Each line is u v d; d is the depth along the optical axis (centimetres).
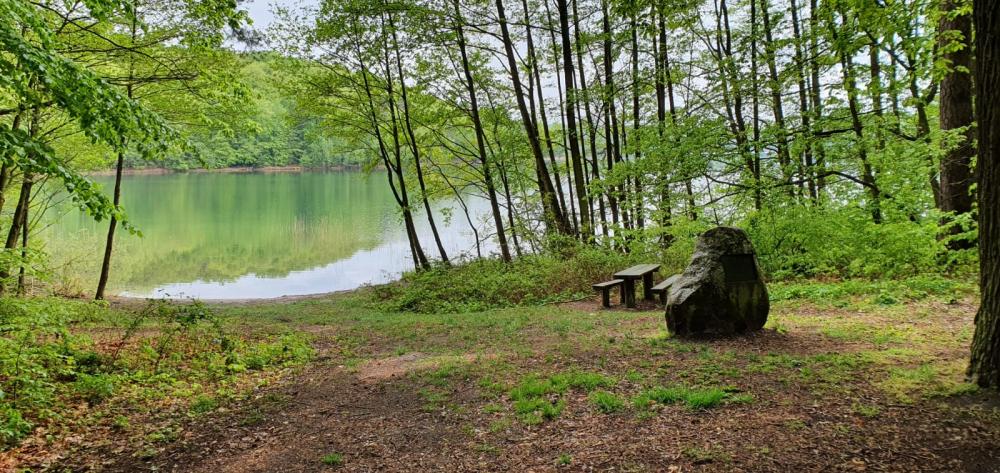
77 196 504
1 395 432
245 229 3306
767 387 467
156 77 1020
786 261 1155
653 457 371
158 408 562
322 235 3222
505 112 1891
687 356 578
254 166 6378
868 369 488
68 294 1641
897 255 971
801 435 376
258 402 588
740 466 345
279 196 4878
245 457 446
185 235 3091
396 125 1936
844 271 1067
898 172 1037
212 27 1007
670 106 1653
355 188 5600
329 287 2158
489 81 1852
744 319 644
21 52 468
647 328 758
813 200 1255
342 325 1140
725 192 1270
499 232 1831
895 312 708
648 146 1319
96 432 497
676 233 1314
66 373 609
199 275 2334
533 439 425
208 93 1123
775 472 334
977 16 388
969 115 929
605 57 1520
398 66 1783
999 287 400
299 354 812
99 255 2458
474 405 516
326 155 5228
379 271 2439
